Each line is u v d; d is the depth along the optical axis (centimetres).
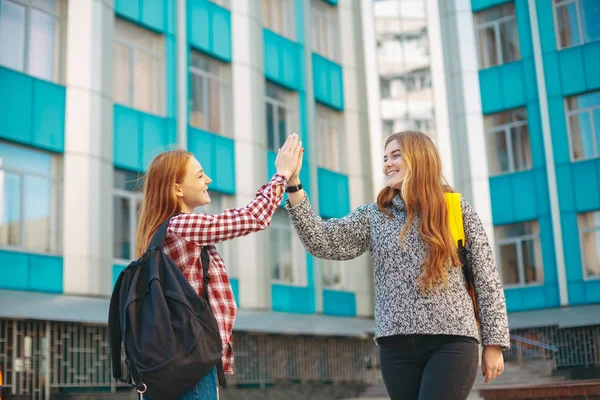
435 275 330
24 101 1502
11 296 1394
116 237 1644
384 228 352
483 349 339
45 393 1424
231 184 1956
